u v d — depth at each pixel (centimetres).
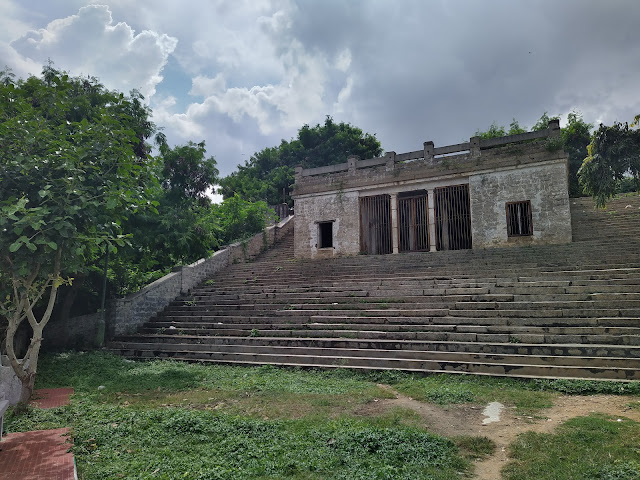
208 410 762
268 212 3025
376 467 498
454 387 852
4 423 689
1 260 774
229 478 478
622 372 844
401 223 2106
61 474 494
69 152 837
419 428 624
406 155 2042
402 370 1007
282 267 1978
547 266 1419
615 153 1098
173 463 520
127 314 1583
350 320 1304
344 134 4144
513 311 1153
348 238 2109
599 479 450
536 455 520
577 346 935
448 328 1141
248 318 1462
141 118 1689
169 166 1859
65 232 752
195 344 1341
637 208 1927
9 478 484
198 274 1967
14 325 796
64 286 1655
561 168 1711
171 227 1722
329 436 599
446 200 1973
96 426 666
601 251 1445
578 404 729
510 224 1775
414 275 1569
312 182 2236
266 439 599
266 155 4750
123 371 1151
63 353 1392
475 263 1577
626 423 609
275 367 1119
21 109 874
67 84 991
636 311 1035
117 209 956
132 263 1806
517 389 833
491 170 1823
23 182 781
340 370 1039
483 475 489
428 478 471
